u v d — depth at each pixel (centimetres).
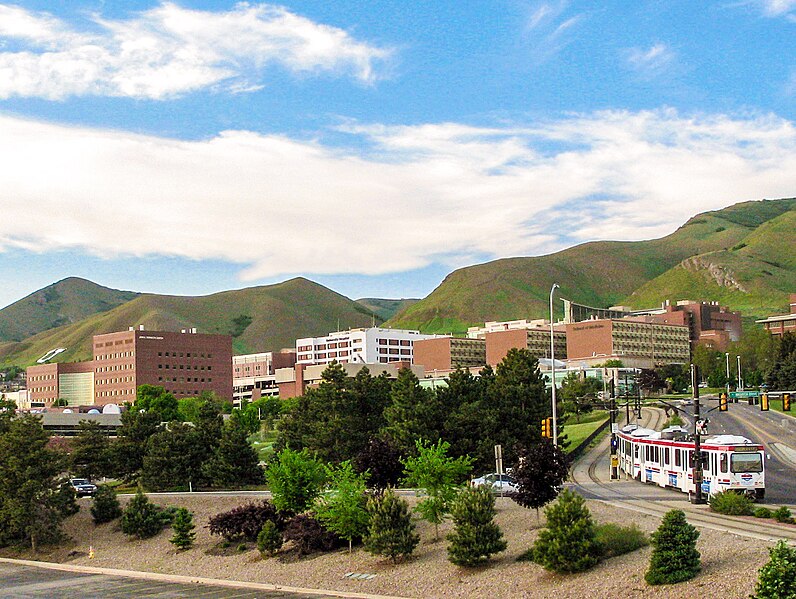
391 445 6906
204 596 5438
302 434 9925
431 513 5631
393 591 4869
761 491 5922
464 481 6938
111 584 6259
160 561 6906
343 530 5825
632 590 3894
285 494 6656
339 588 5156
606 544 4481
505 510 5862
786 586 3042
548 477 5250
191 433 9988
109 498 8419
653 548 4241
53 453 8400
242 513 6862
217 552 6750
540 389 8950
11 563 7700
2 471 8150
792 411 17150
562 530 4412
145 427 10806
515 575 4578
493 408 8419
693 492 6078
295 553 6209
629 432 8212
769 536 4434
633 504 5941
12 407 14812
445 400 8575
